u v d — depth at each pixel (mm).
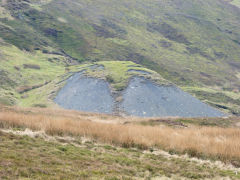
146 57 146250
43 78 89438
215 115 64312
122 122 36031
